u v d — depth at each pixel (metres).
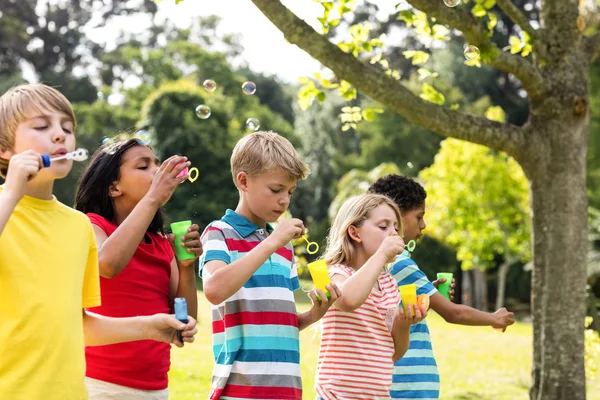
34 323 2.23
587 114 6.12
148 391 3.06
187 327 2.49
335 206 25.11
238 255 3.09
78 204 3.27
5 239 2.25
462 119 5.87
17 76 31.86
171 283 3.30
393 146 31.19
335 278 3.50
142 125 23.06
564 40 6.11
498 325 4.12
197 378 7.89
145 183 3.21
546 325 6.03
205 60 31.95
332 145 32.38
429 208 21.28
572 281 6.00
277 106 37.25
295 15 5.27
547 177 6.07
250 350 3.03
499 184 20.50
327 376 3.43
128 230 2.79
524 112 33.06
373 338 3.45
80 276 2.38
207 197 22.92
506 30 32.25
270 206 3.12
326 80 6.27
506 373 9.80
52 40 36.94
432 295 4.09
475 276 25.39
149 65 32.69
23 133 2.31
